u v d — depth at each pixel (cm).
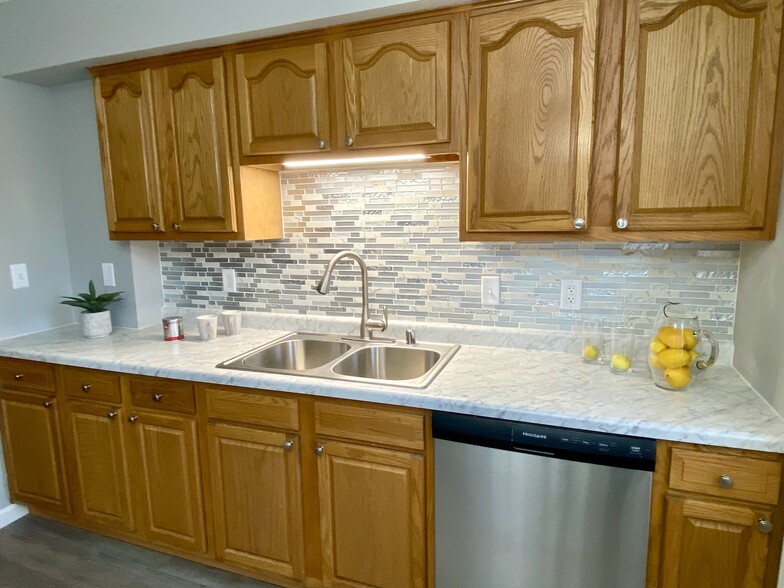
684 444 125
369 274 212
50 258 242
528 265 188
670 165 139
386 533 159
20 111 226
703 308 168
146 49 188
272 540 176
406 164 195
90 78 221
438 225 198
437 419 145
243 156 189
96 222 239
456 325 201
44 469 216
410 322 207
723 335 167
